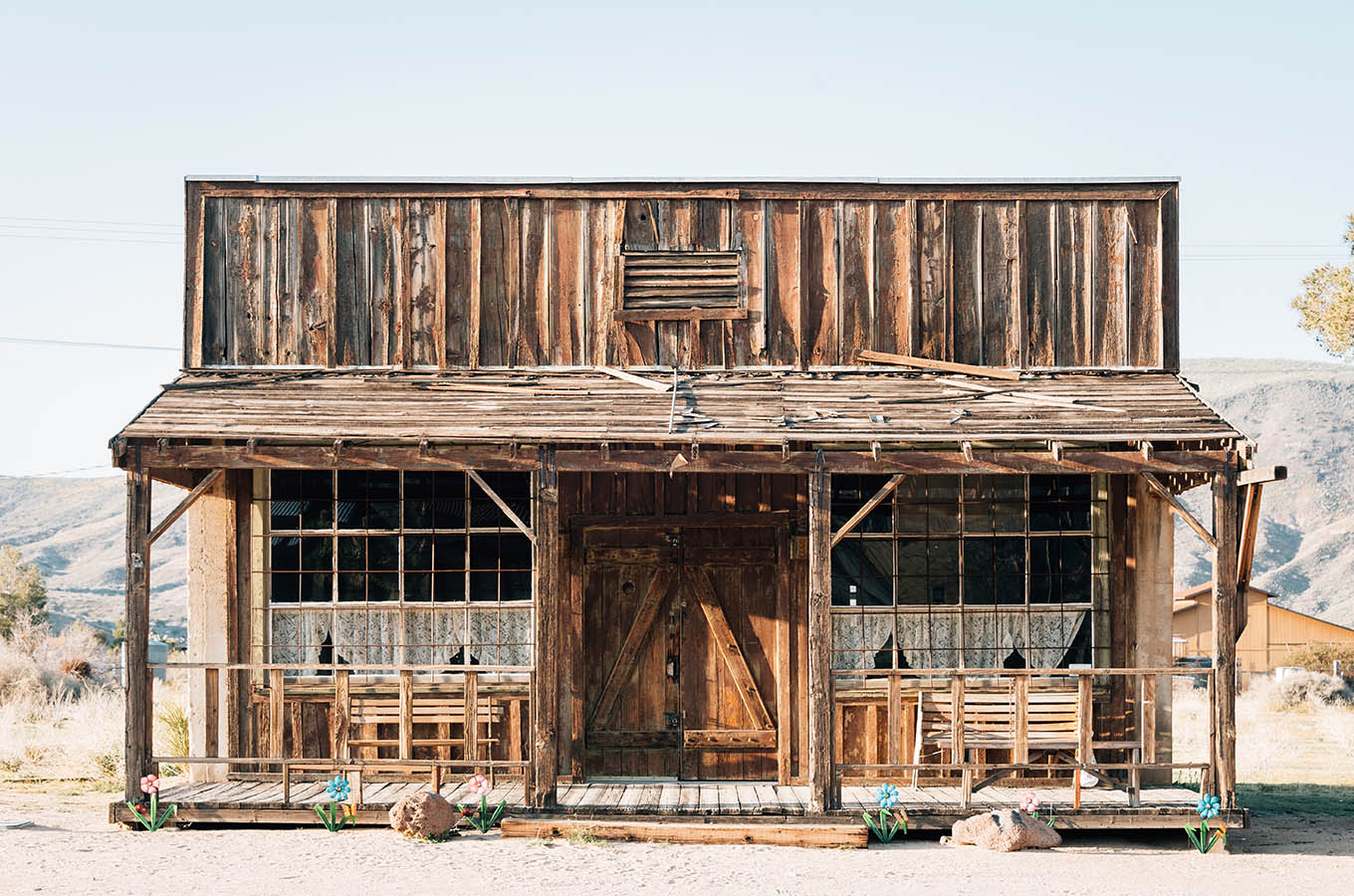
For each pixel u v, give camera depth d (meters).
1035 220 14.25
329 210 14.26
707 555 13.76
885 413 12.71
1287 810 14.83
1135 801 12.07
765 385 13.68
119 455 12.05
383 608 13.66
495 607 13.66
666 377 13.91
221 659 13.49
